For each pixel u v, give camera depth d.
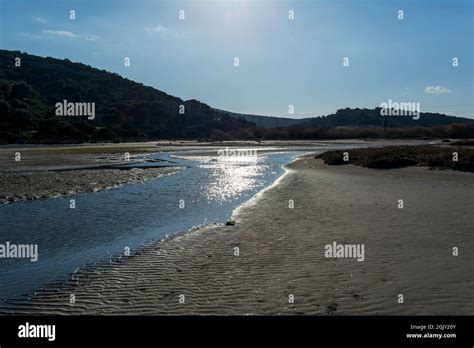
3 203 20.89
